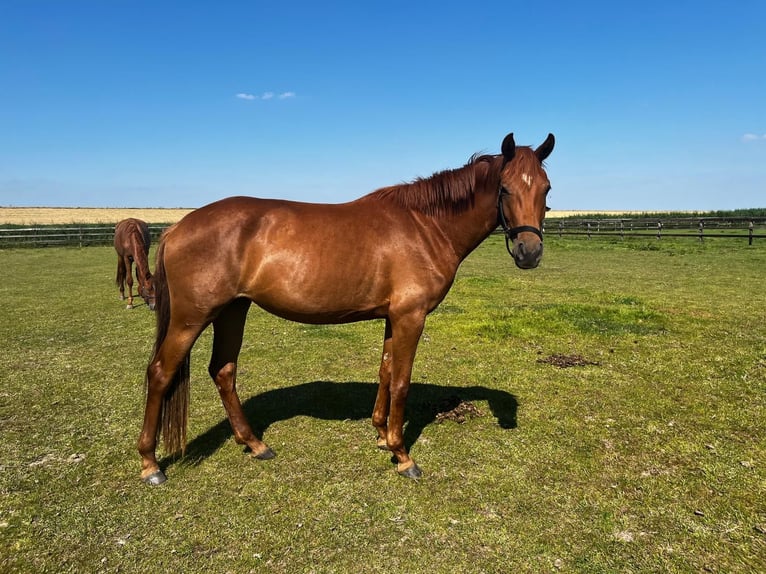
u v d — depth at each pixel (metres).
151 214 57.34
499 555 2.28
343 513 2.61
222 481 2.93
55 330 6.80
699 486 2.84
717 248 16.92
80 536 2.42
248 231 2.73
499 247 21.22
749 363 5.01
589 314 7.35
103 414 3.92
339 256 2.74
